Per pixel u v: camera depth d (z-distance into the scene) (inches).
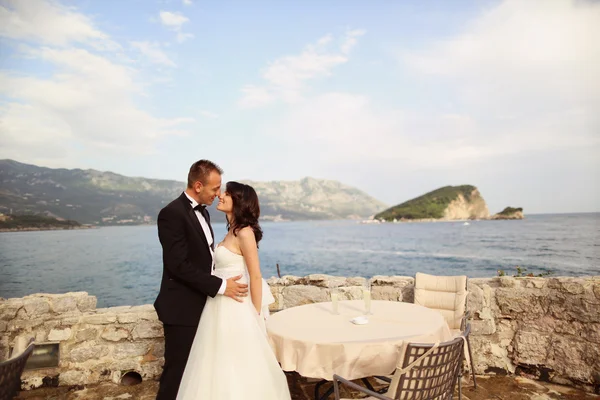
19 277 1267.2
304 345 107.7
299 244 2775.6
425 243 2511.1
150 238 4128.9
